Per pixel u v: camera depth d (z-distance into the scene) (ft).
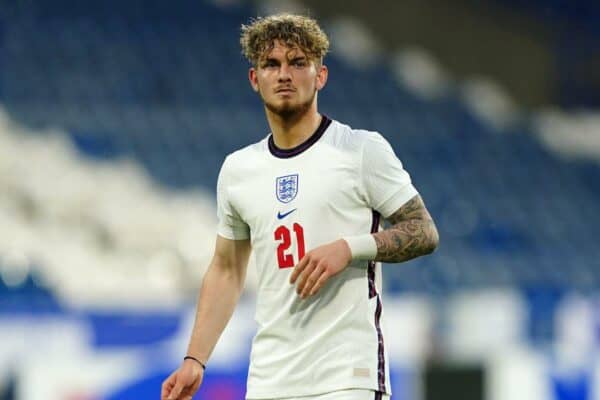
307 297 38.70
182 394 42.68
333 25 234.79
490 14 237.04
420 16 235.20
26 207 149.89
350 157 40.19
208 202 167.22
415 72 231.91
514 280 174.09
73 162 166.50
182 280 143.64
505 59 236.02
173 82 201.05
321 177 40.19
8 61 192.24
